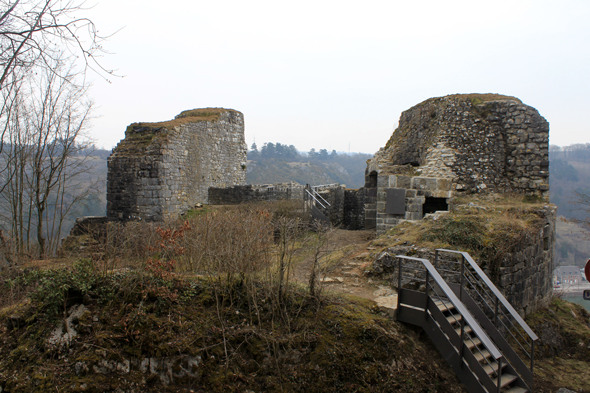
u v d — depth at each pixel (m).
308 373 4.80
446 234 7.83
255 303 5.12
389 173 11.64
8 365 4.72
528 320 7.84
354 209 19.50
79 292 5.22
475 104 11.90
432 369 5.11
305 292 5.65
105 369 4.69
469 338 5.12
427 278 5.29
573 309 9.60
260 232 6.70
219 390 4.63
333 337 5.08
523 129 11.43
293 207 12.73
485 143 11.64
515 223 8.20
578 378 6.68
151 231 7.60
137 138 14.38
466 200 10.72
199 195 16.44
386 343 5.06
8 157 12.67
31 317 5.10
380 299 6.04
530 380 5.19
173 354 4.78
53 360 4.75
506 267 7.35
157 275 5.52
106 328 4.98
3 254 10.35
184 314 5.20
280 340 4.96
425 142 12.91
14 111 12.38
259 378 4.78
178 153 14.51
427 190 11.04
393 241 8.61
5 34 5.30
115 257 6.00
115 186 13.78
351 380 4.77
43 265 9.19
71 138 13.59
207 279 5.78
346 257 8.45
